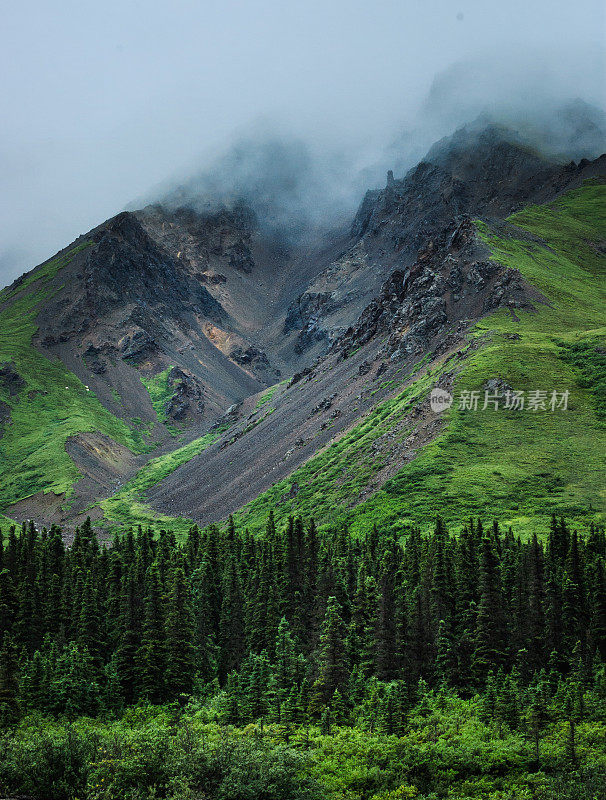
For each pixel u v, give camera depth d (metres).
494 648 99.88
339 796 75.81
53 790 76.19
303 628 114.81
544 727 83.56
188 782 72.44
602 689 90.94
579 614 103.44
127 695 111.06
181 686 110.12
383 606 103.69
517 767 79.62
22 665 110.44
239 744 78.19
